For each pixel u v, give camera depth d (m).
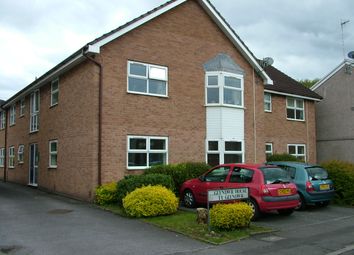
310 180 13.37
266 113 22.56
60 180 16.69
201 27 17.45
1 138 28.70
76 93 15.55
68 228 9.59
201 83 17.20
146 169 14.55
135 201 10.92
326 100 26.42
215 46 17.86
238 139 17.73
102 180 14.05
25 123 22.42
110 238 8.62
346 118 25.16
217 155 17.09
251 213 9.58
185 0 16.67
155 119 15.62
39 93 20.09
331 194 13.82
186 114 16.56
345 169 15.08
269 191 10.84
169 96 16.11
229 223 9.23
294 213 12.72
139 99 15.23
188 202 12.91
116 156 14.46
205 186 12.26
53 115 17.89
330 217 11.98
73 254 7.40
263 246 8.19
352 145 24.72
